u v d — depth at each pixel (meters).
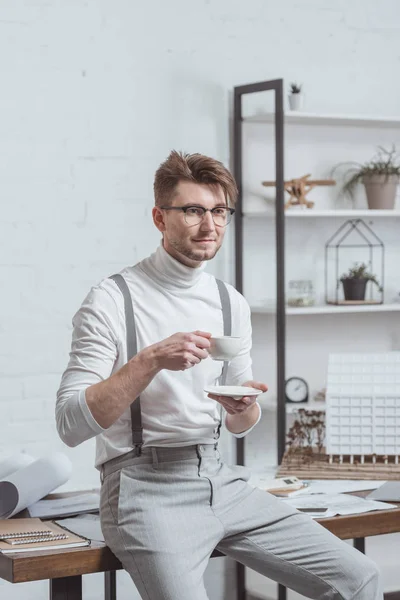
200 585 2.11
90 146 4.11
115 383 2.10
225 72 4.44
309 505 2.56
